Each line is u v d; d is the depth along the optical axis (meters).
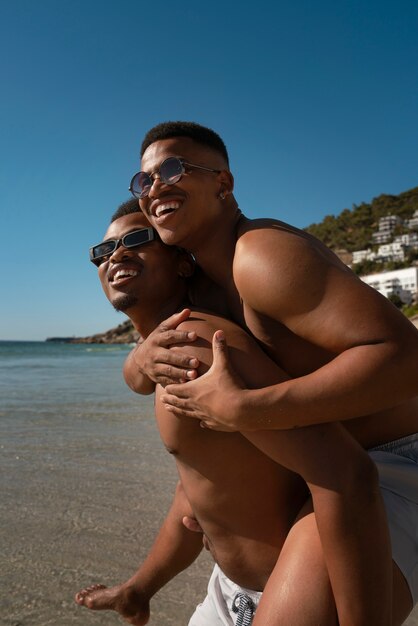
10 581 2.76
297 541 1.59
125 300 2.02
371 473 1.55
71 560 2.99
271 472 1.77
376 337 1.49
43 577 2.81
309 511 1.66
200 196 1.88
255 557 1.82
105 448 5.69
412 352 1.50
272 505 1.79
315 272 1.56
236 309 1.90
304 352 1.75
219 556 1.89
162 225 1.90
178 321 1.81
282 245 1.61
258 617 1.52
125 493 4.11
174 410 1.71
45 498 3.98
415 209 192.75
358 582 1.46
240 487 1.77
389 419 1.84
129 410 8.70
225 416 1.56
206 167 1.90
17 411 8.57
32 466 4.90
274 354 1.78
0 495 4.06
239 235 1.80
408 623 2.45
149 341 1.83
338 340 1.53
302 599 1.48
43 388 13.09
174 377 1.72
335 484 1.51
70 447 5.73
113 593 2.34
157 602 2.61
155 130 1.97
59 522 3.52
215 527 1.85
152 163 1.91
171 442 1.82
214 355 1.62
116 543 3.21
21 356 49.78
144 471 4.74
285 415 1.50
